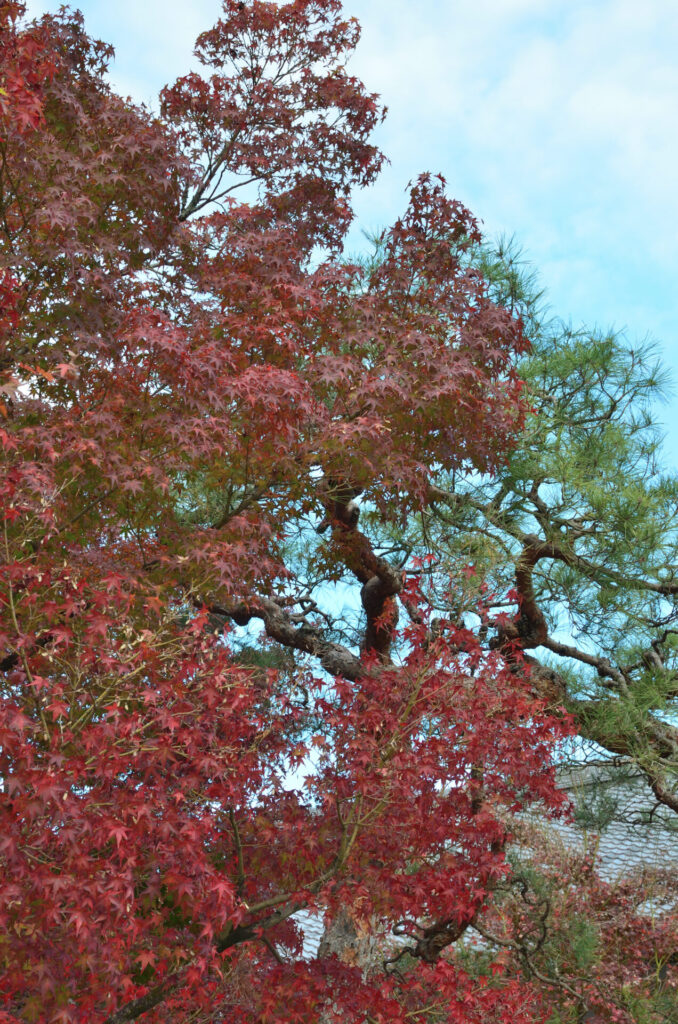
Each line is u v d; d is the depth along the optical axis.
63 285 5.66
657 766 7.60
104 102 6.64
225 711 4.09
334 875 4.50
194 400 5.38
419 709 4.72
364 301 7.05
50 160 5.61
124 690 4.00
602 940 9.36
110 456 4.93
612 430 8.20
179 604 5.20
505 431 7.16
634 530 7.46
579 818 8.38
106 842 3.56
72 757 3.54
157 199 6.45
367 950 7.75
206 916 3.73
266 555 6.28
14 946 3.25
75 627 4.42
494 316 7.00
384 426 6.37
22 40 4.20
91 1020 3.38
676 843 11.86
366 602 8.80
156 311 5.47
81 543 5.36
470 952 8.98
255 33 8.36
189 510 7.80
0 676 4.07
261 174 8.57
